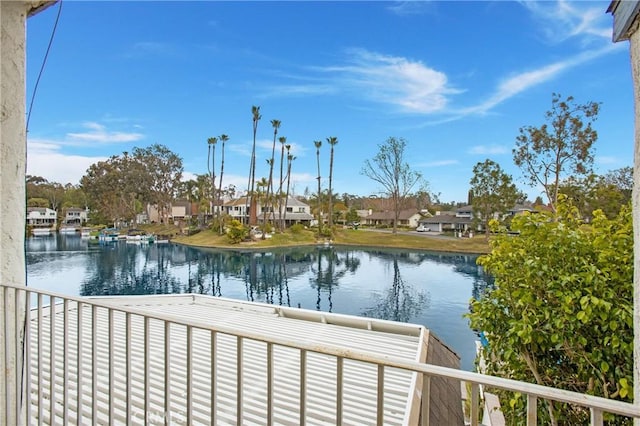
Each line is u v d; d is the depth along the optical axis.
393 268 20.44
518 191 30.52
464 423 3.49
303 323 5.39
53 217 52.84
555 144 20.84
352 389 3.09
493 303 2.69
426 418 0.88
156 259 23.44
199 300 6.76
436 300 13.45
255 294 14.65
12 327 1.52
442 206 55.09
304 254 26.08
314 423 2.56
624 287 2.19
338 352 0.99
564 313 2.29
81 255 25.00
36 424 2.21
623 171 17.69
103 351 3.59
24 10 1.56
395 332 4.94
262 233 32.75
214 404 1.24
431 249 28.16
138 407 2.53
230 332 1.18
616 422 2.12
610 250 2.24
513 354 2.52
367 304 13.05
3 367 1.50
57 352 3.44
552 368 2.50
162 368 3.32
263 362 3.63
